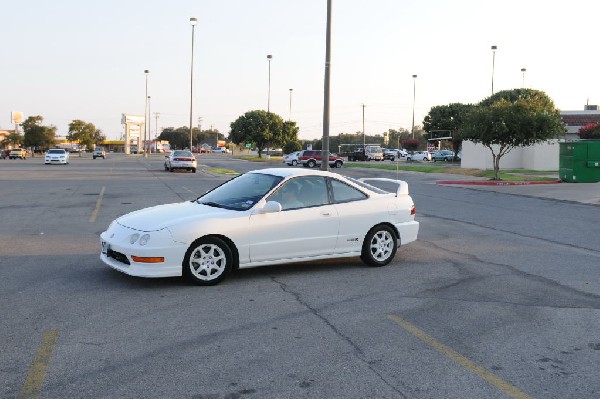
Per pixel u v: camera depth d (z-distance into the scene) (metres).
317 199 8.38
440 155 68.06
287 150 85.00
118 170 41.72
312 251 8.26
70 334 5.53
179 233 7.25
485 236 12.40
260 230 7.79
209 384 4.43
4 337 5.43
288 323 5.98
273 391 4.32
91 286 7.34
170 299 6.80
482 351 5.26
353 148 107.62
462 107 69.12
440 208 18.20
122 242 7.29
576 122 56.03
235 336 5.55
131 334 5.56
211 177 33.47
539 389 4.45
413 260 9.51
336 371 4.73
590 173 30.22
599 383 4.59
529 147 44.12
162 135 174.12
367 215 8.70
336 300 6.90
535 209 18.14
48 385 4.38
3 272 8.07
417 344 5.41
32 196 20.03
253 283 7.66
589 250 10.77
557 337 5.67
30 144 104.06
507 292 7.43
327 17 19.44
